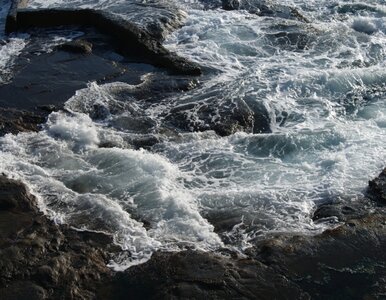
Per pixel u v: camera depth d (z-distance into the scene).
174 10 16.06
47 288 7.58
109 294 7.59
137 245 8.39
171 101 12.29
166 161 10.32
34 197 9.24
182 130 11.41
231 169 10.19
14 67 13.52
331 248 8.20
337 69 13.27
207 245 8.45
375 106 12.16
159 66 13.64
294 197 9.45
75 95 12.33
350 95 12.52
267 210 9.20
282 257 8.02
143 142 10.94
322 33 14.98
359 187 9.58
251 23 15.52
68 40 14.70
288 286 7.60
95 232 8.60
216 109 11.97
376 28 15.49
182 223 8.83
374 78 12.90
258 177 9.99
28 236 8.37
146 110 11.99
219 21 15.62
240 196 9.48
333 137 10.91
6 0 16.84
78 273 7.81
